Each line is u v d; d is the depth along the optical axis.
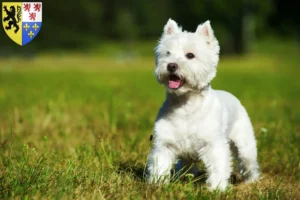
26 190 5.65
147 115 11.93
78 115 11.88
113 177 6.40
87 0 77.94
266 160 8.08
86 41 74.44
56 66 41.00
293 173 7.43
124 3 82.69
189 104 6.33
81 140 9.05
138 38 81.56
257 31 60.19
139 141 8.83
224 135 6.64
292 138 8.81
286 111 12.48
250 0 55.56
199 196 5.74
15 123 10.77
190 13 56.75
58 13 76.31
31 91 18.78
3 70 35.12
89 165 6.95
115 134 9.01
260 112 12.86
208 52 6.52
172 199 5.62
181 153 6.44
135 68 38.59
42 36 72.50
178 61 6.30
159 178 6.13
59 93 16.14
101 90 18.78
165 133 6.31
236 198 5.95
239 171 7.45
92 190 5.87
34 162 6.80
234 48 56.53
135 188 5.99
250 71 34.16
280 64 42.53
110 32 79.69
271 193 5.97
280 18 69.19
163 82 6.46
